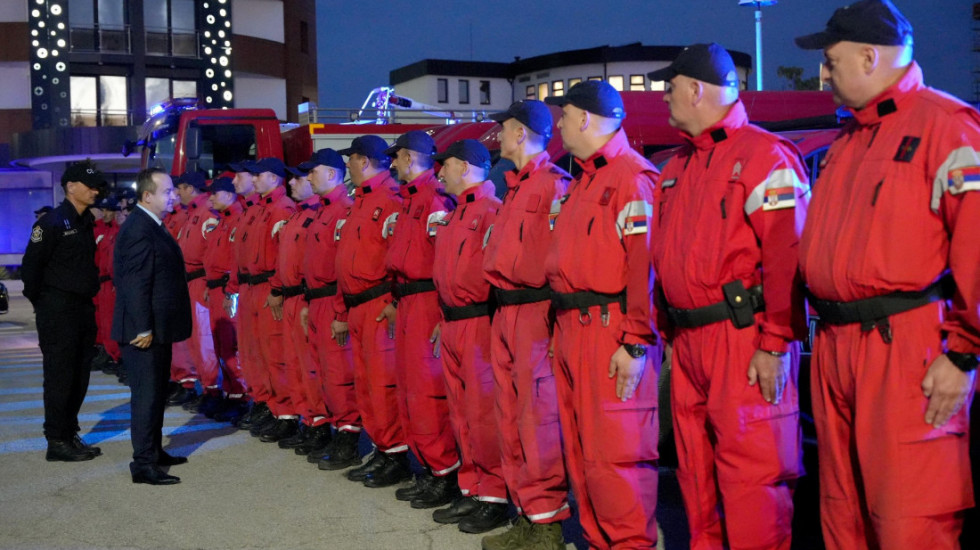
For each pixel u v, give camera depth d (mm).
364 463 6223
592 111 3877
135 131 30000
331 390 6285
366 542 4762
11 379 10898
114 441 7355
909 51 2834
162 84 31953
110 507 5492
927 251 2734
